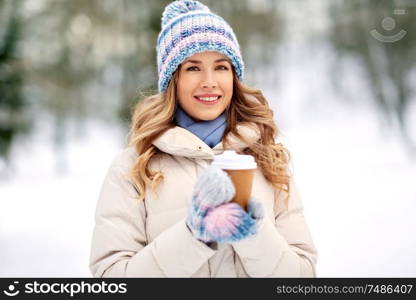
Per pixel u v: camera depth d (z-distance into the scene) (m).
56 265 7.05
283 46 22.39
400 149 21.14
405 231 8.22
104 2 16.03
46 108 16.69
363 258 6.81
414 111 22.53
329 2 21.39
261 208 2.11
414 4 19.64
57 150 20.11
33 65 13.49
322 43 24.38
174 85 2.95
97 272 2.69
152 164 2.86
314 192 12.34
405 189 12.31
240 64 3.01
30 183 16.64
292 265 2.56
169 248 2.36
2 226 9.82
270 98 26.69
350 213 9.75
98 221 2.80
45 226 9.77
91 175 18.69
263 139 3.12
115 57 15.79
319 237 8.03
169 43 2.96
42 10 15.80
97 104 17.84
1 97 10.49
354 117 26.58
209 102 2.88
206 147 2.80
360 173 15.74
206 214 2.11
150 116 3.00
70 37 16.23
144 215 2.81
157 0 14.73
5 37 10.46
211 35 2.86
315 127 26.72
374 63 21.86
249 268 2.55
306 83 26.98
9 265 7.01
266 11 18.69
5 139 10.72
